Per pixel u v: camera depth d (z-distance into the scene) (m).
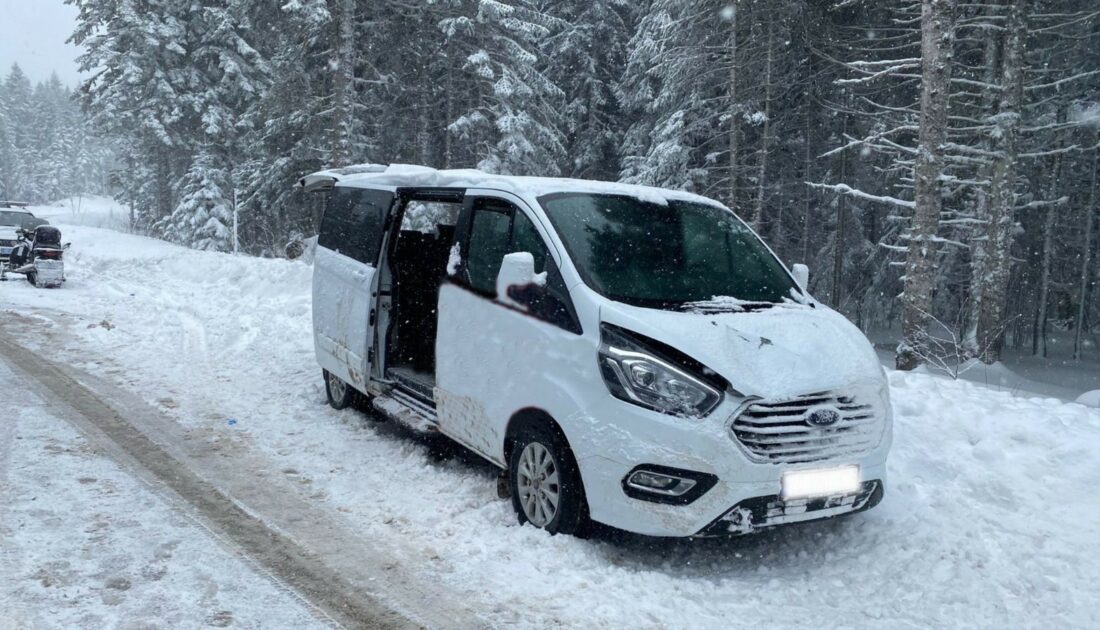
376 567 4.23
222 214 32.31
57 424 6.57
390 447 6.38
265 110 28.11
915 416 6.28
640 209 5.37
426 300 6.85
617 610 3.80
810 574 4.29
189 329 11.45
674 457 3.99
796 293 5.22
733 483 3.96
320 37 24.72
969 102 18.95
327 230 7.72
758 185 24.16
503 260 4.67
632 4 33.41
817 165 27.28
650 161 25.80
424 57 26.91
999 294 17.38
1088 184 28.09
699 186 25.58
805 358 4.27
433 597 3.91
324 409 7.57
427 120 28.12
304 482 5.55
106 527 4.58
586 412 4.26
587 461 4.23
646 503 4.08
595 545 4.48
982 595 4.02
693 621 3.74
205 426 6.83
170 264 18.52
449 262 5.64
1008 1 17.66
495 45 26.47
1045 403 6.72
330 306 7.28
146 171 43.31
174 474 5.57
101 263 19.95
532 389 4.61
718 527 4.02
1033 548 4.45
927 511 4.88
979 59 20.98
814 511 4.18
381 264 6.53
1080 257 28.77
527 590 3.99
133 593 3.82
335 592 3.94
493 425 4.99
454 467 5.92
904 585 4.15
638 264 4.88
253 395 8.02
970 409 6.24
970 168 19.83
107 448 6.04
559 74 32.59
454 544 4.54
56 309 12.77
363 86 26.73
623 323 4.28
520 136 25.81
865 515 4.90
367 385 6.61
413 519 4.90
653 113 28.41
